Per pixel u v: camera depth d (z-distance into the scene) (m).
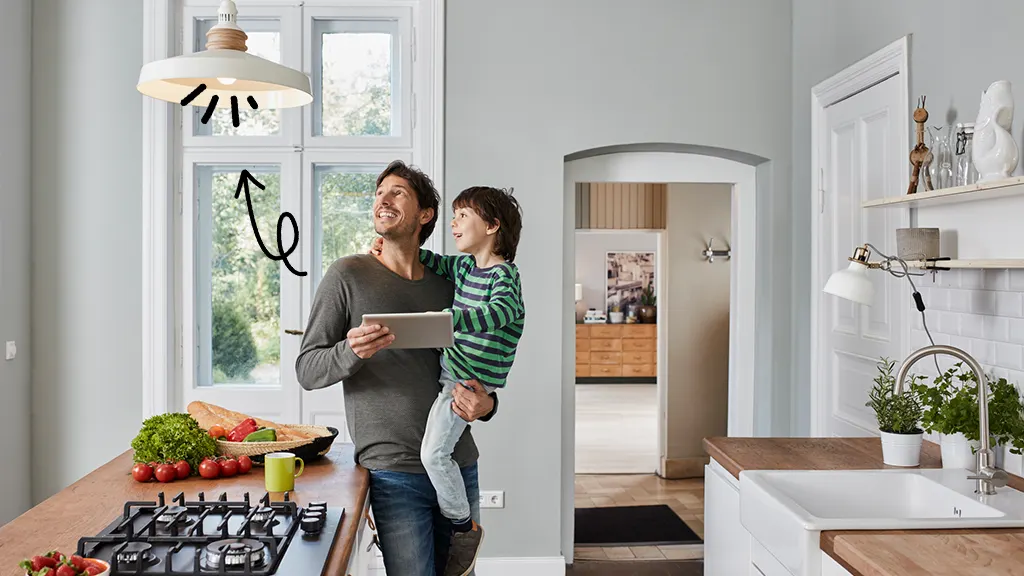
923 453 2.66
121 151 3.89
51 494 3.91
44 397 3.91
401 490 2.23
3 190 3.63
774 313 4.05
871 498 2.36
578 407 9.34
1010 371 2.36
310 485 2.14
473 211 2.33
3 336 3.64
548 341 3.93
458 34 3.90
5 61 3.65
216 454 2.39
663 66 3.96
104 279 3.90
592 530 4.77
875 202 2.68
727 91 3.99
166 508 1.74
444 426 2.20
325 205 4.07
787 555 1.98
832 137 3.61
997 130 2.20
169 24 3.87
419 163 3.97
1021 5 2.30
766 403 4.13
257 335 4.05
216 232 4.04
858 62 3.27
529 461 3.93
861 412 3.35
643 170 4.18
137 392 3.91
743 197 4.25
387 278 2.30
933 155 2.56
